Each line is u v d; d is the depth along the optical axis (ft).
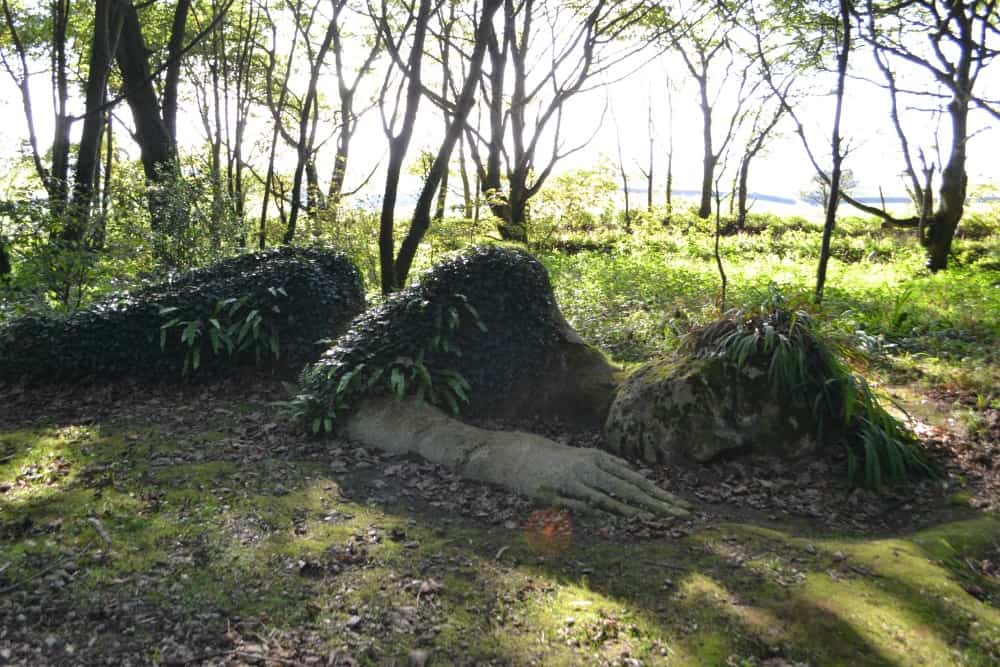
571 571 13.29
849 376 18.43
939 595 12.25
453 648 10.91
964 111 53.26
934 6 48.65
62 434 20.06
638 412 19.26
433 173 30.96
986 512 16.20
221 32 64.75
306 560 13.32
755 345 18.58
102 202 35.27
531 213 70.69
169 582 12.49
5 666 10.19
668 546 14.32
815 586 12.49
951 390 23.57
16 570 12.69
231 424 21.30
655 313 34.19
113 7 40.45
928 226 56.29
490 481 17.29
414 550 13.91
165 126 47.01
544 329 22.86
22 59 55.11
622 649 10.93
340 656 10.66
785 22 52.21
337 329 25.93
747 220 93.20
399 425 19.44
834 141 31.53
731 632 11.28
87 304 30.01
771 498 17.03
